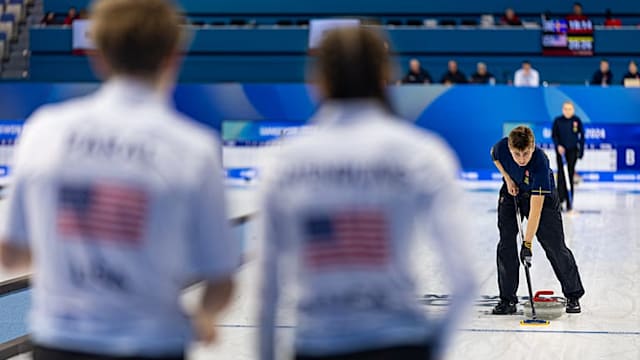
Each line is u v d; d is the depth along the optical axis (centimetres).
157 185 672
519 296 2508
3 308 2259
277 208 699
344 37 712
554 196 2183
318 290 690
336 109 712
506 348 1886
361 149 695
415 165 691
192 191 675
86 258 681
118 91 698
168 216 675
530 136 2052
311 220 691
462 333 2016
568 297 2252
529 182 2108
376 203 688
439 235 685
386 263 686
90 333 677
